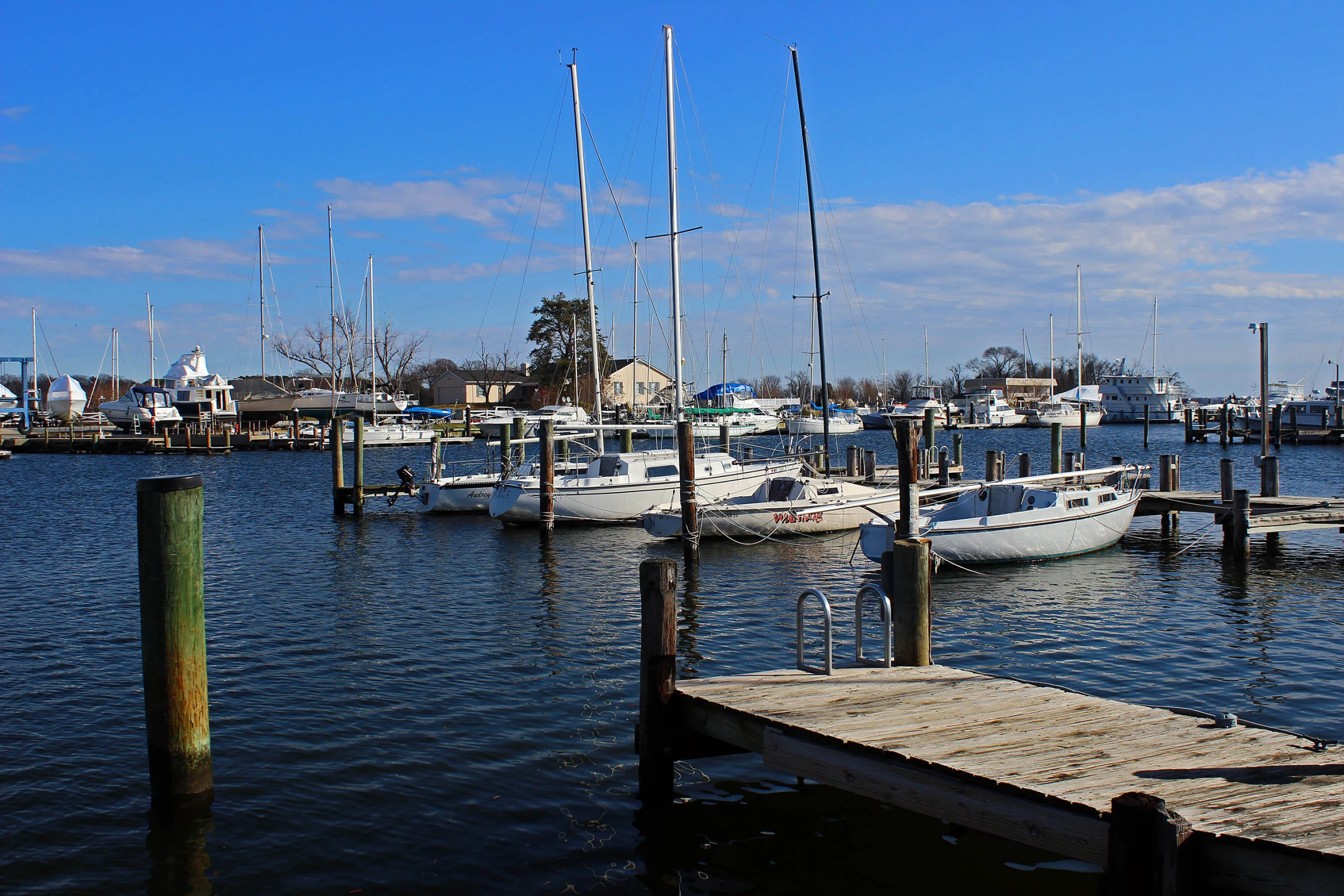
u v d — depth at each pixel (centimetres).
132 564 2377
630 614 1808
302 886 805
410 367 11962
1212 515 3002
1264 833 607
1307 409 7562
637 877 823
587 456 3606
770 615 1778
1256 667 1433
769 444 7450
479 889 803
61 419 9138
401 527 3033
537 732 1148
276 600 1925
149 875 822
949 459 4647
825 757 819
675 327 3162
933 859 858
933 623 1731
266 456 6581
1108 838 621
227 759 1060
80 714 1230
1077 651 1533
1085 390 11038
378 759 1062
